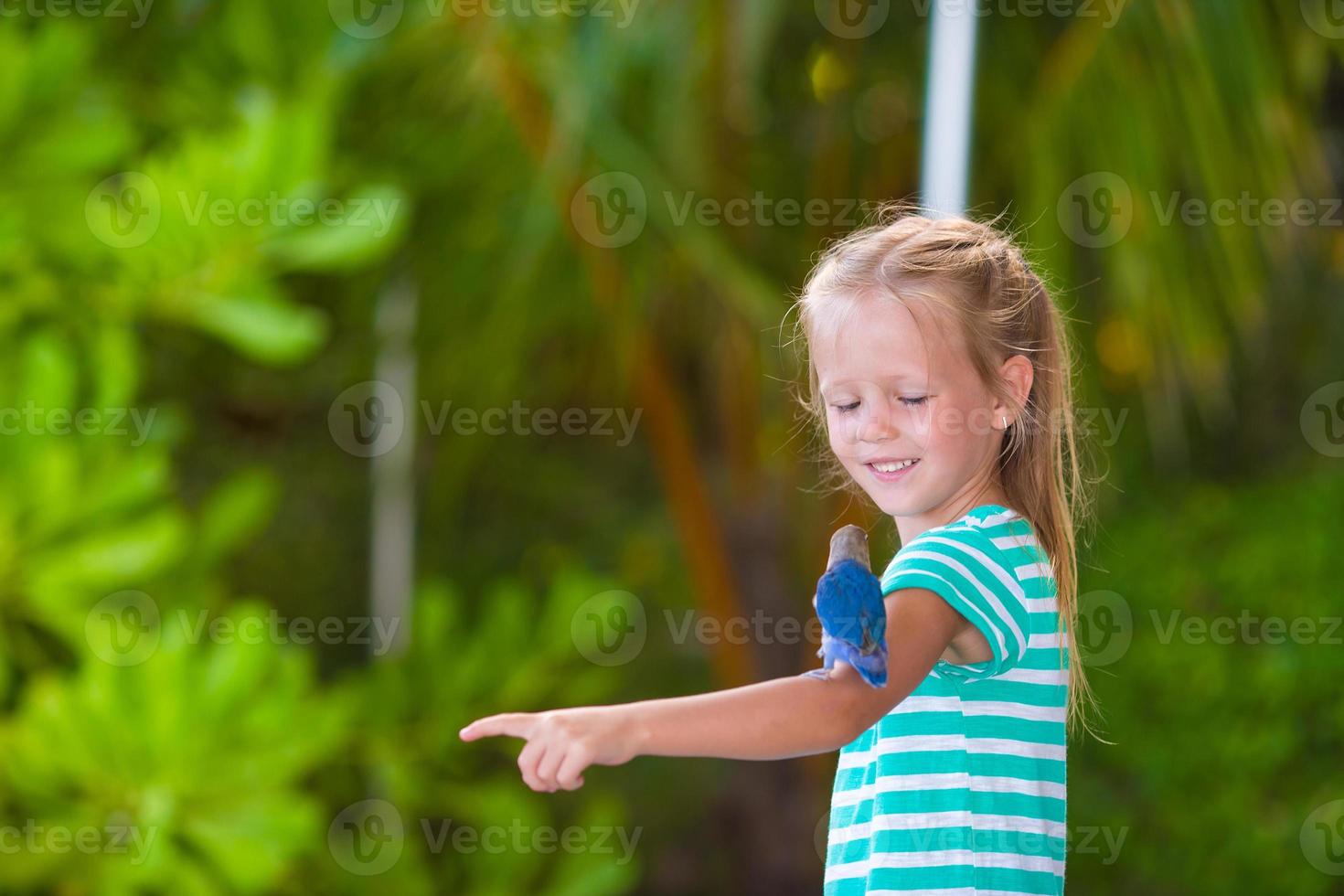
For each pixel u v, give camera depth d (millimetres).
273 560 18641
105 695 9227
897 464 3746
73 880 9180
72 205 9938
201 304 9742
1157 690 16859
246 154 9609
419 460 18000
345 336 17172
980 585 3600
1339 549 16531
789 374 13633
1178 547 17641
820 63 14398
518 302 14938
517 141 13938
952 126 10289
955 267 3811
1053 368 4082
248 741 9531
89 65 12086
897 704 3400
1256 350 19391
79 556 9461
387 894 12336
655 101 13344
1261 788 16031
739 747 3137
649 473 21078
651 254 14422
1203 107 12070
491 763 17016
